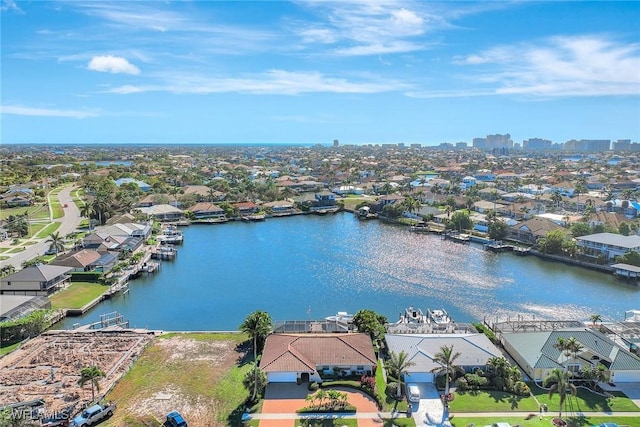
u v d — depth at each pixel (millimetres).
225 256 141750
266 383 62750
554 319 91812
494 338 77000
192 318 93250
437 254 143000
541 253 139625
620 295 106500
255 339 67750
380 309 97625
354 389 61625
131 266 124375
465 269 126875
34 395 59250
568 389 54031
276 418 54875
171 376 65250
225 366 68438
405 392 60750
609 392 60531
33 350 73375
